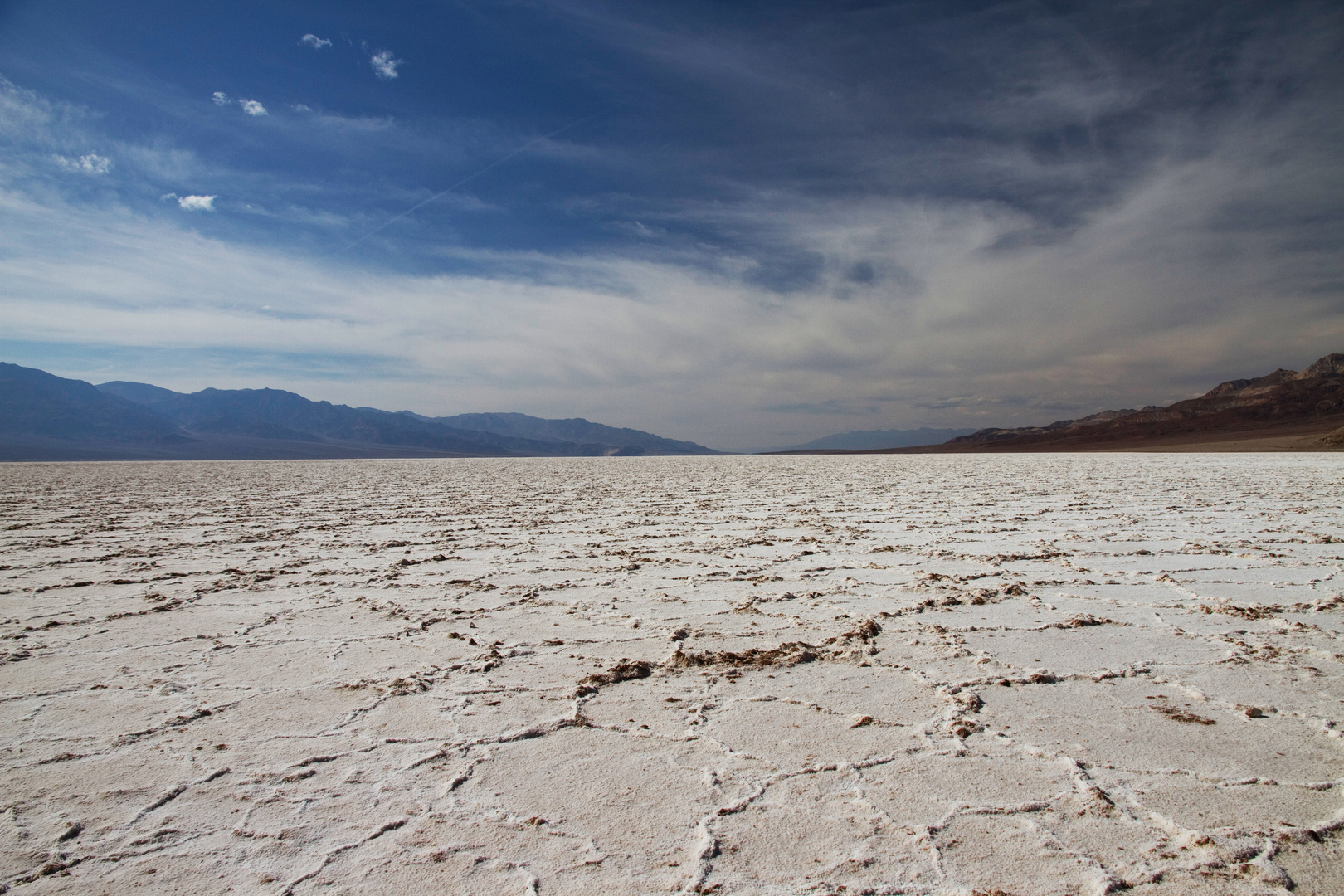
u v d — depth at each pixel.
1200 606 4.35
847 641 3.70
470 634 3.92
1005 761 2.34
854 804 2.08
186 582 5.37
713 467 30.91
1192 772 2.24
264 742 2.56
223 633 3.97
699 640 3.75
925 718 2.70
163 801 2.15
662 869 1.78
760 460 44.62
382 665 3.39
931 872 1.76
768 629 3.96
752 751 2.44
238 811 2.08
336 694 3.03
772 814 2.03
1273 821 1.96
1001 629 3.90
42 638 3.89
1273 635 3.73
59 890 1.72
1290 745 2.43
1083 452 58.78
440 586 5.20
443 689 3.08
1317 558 5.86
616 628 4.02
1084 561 5.87
